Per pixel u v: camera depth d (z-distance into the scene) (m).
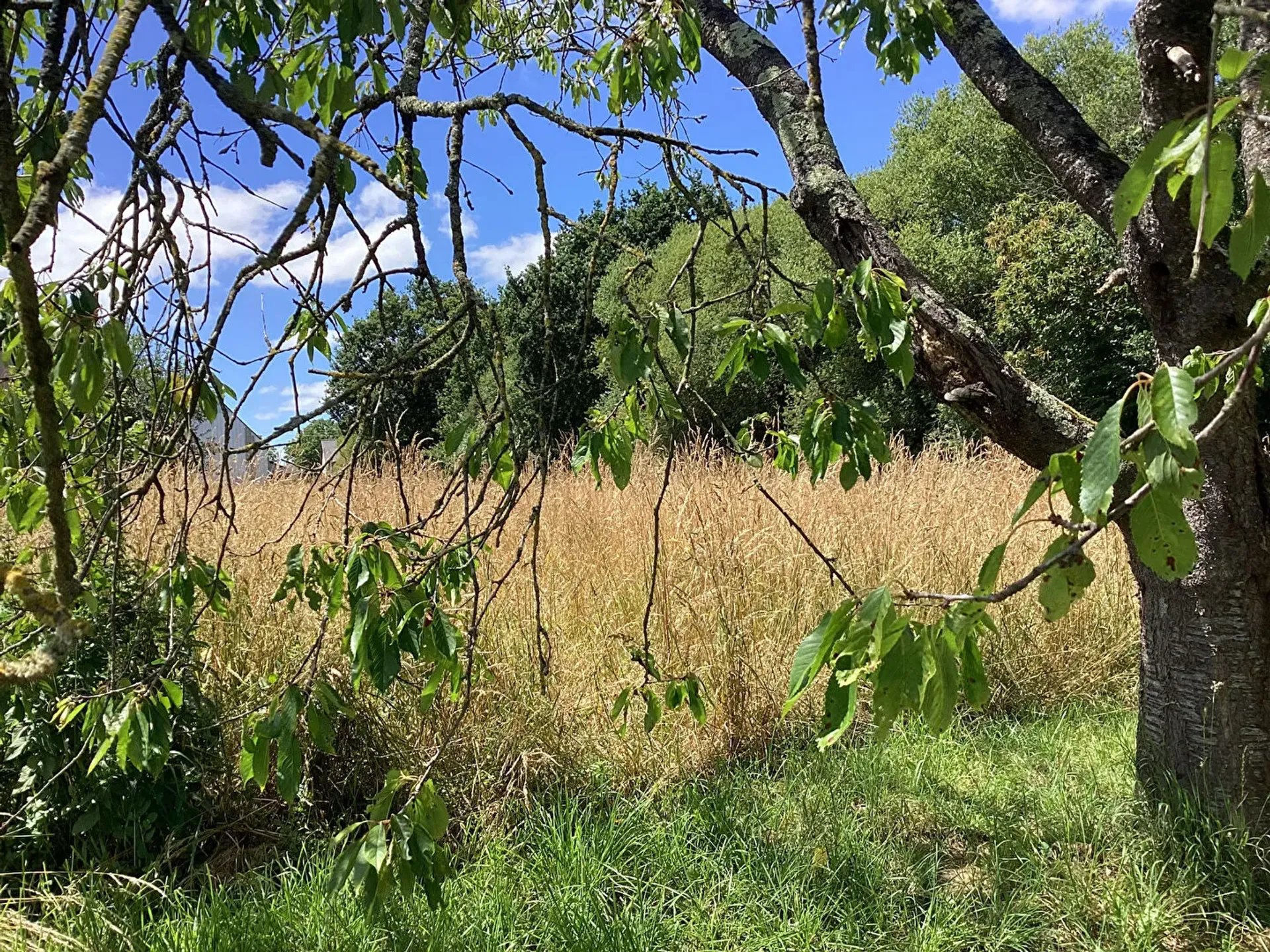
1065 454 1.09
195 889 3.16
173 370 1.63
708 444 6.13
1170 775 2.97
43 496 1.88
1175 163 0.92
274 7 1.67
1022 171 21.94
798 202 2.84
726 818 3.39
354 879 1.46
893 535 5.53
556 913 2.78
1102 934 2.66
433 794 1.55
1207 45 2.49
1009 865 3.10
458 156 1.59
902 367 1.62
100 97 0.97
